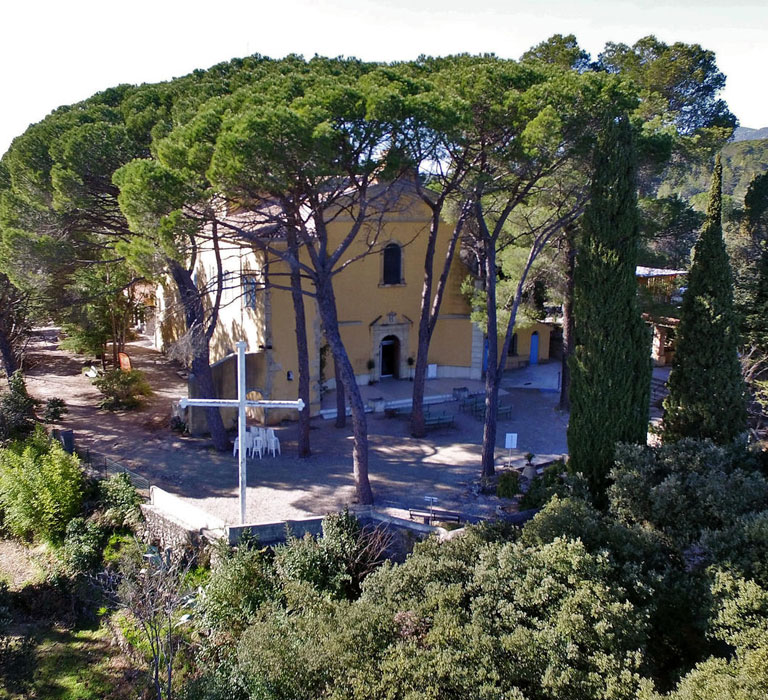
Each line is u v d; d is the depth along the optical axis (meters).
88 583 17.42
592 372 17.47
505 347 21.08
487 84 17.73
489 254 20.39
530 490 18.31
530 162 18.39
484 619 11.37
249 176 15.84
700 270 17.42
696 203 43.91
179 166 17.17
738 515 13.29
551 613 11.48
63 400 30.41
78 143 19.83
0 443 24.28
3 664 14.67
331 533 16.14
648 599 12.31
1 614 15.91
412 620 11.64
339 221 28.81
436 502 19.61
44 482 19.81
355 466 19.33
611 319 17.12
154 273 19.78
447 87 18.31
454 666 10.38
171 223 16.55
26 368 36.38
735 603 11.05
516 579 12.05
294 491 20.62
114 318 33.66
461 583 12.41
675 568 13.37
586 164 19.36
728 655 11.73
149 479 21.61
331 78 17.81
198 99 20.03
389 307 32.25
